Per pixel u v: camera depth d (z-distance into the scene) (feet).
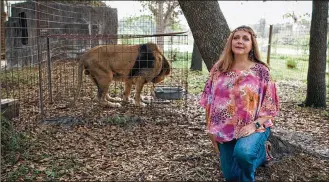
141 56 21.90
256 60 10.27
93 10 45.80
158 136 16.69
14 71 32.17
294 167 12.36
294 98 27.50
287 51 62.49
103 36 19.38
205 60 16.37
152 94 26.07
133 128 18.01
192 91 28.84
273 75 40.50
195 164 12.96
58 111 21.09
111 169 12.73
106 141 15.89
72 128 17.76
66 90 26.17
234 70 10.04
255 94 9.80
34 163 13.17
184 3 16.20
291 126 19.04
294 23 59.36
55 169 12.57
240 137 9.77
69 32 44.27
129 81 23.24
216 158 13.38
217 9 16.16
